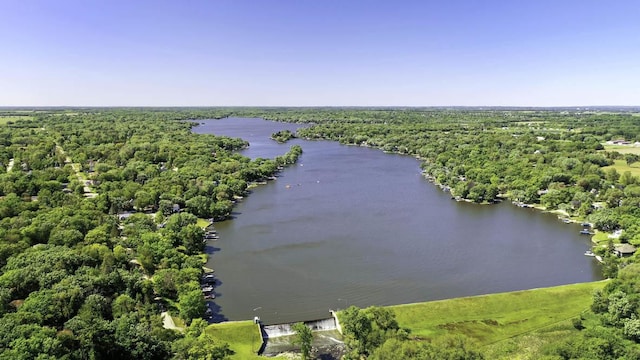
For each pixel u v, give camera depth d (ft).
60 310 348.59
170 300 432.25
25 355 271.28
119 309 374.02
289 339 396.98
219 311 443.32
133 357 312.50
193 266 493.36
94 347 303.89
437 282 510.99
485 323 401.70
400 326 396.57
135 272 449.89
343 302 464.65
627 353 307.58
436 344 318.65
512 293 449.06
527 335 379.76
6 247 451.94
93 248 461.78
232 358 356.38
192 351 319.27
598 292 410.31
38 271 393.70
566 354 318.45
